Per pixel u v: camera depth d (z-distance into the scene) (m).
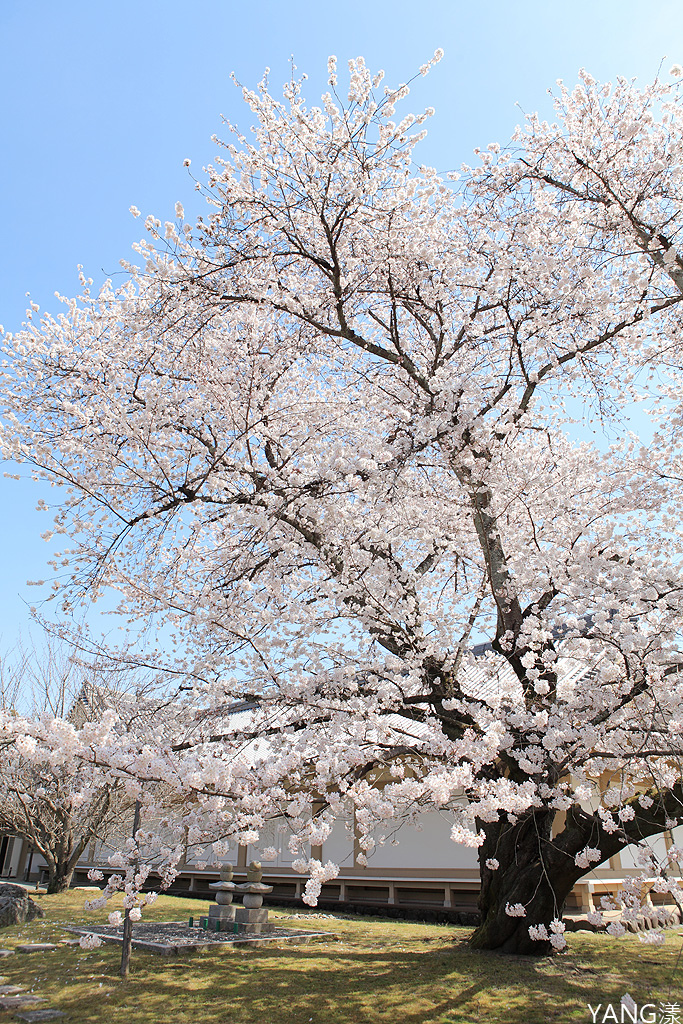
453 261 7.05
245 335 7.35
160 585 7.02
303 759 4.82
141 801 4.35
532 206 7.14
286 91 6.33
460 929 9.45
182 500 6.96
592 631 6.22
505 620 7.26
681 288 6.06
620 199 6.49
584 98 6.69
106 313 7.23
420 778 5.05
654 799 6.49
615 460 7.73
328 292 6.95
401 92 5.98
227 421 7.09
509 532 7.95
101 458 6.92
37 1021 5.30
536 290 6.68
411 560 8.72
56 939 8.66
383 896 11.75
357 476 6.70
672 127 6.78
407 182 6.39
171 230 5.80
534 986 5.94
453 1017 5.20
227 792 4.11
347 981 6.36
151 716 6.19
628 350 7.58
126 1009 5.55
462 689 7.03
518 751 5.61
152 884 15.34
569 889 6.98
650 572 6.35
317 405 7.41
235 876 13.63
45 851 13.69
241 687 6.30
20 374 7.68
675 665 5.82
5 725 3.42
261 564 6.96
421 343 8.43
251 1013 5.40
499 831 7.31
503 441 7.19
